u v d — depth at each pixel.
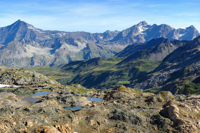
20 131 50.28
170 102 92.38
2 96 130.38
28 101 129.00
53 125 57.91
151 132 68.69
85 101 126.38
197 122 70.69
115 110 82.56
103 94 151.12
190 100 95.75
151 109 88.62
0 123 49.66
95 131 64.69
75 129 62.75
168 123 72.31
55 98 131.75
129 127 69.06
